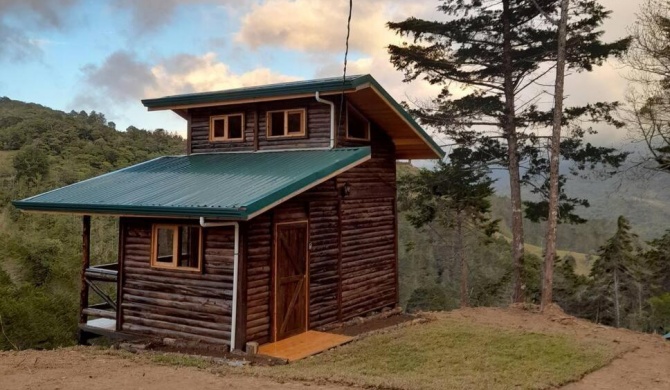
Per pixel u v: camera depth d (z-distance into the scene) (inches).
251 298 400.5
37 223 1425.9
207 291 407.8
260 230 411.5
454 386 304.0
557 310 608.4
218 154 558.6
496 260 1603.1
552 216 658.8
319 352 396.5
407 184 968.3
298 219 450.9
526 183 887.1
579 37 773.3
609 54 778.8
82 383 295.4
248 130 544.4
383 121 562.6
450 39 848.9
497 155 902.4
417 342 426.3
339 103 497.4
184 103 559.5
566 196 858.1
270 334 416.5
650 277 1269.7
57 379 305.1
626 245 1278.3
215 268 405.7
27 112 3472.0
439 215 1019.3
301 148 510.0
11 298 709.3
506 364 367.2
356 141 530.3
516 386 315.0
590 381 345.7
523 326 524.7
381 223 575.2
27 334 675.4
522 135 864.9
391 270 587.2
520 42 849.5
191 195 408.5
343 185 510.0
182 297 421.1
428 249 1742.1
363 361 374.0
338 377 314.5
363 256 540.4
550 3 798.5
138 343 421.7
